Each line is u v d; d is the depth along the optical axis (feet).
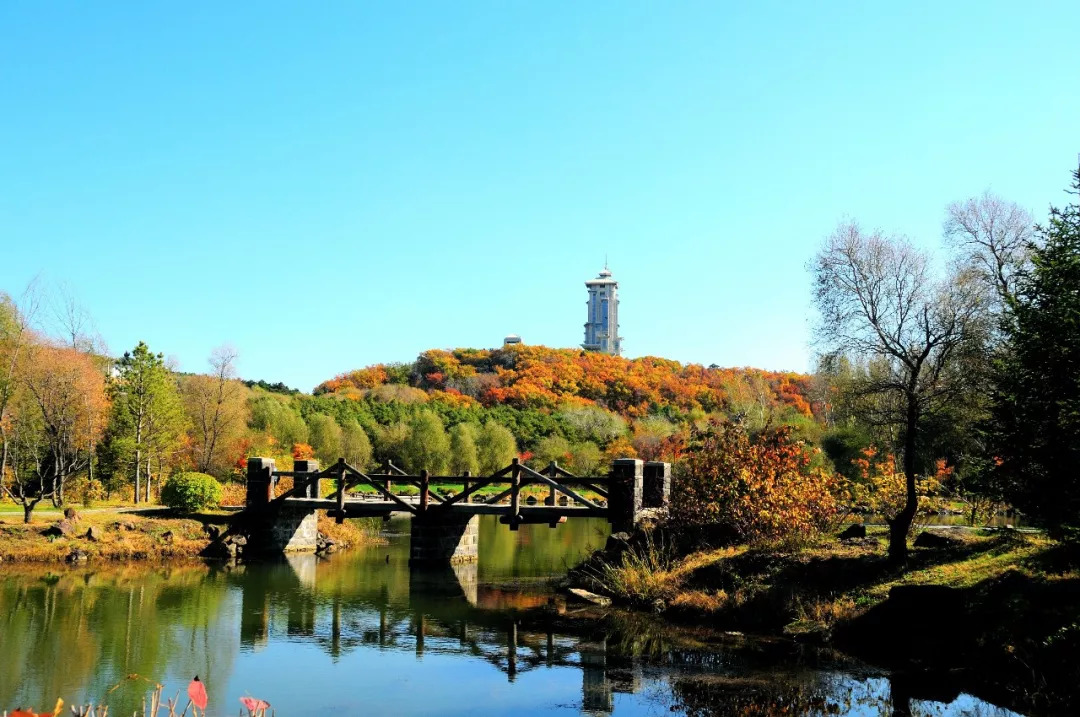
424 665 41.32
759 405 173.78
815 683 36.47
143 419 112.98
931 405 48.19
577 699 35.37
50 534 77.20
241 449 132.16
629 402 250.78
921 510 62.90
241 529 86.89
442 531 81.10
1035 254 39.55
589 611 54.44
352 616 53.88
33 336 102.94
